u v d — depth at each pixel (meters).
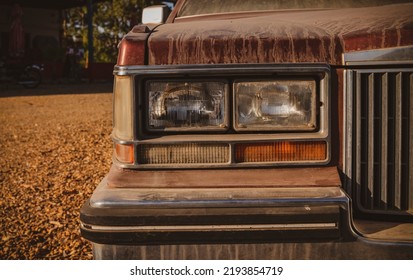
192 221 1.90
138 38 2.09
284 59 2.04
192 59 2.05
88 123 9.12
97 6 41.53
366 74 2.04
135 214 1.91
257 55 2.04
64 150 6.80
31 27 27.34
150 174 2.06
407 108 2.04
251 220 1.90
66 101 13.64
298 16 2.61
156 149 2.05
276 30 2.13
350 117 2.04
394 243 1.90
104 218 1.92
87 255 3.37
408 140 2.05
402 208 2.08
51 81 23.59
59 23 28.91
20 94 16.34
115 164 2.11
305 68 2.02
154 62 2.06
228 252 1.94
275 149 2.04
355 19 2.24
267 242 1.92
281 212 1.89
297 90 2.05
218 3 3.14
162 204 1.93
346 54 2.03
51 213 4.23
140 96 2.06
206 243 1.92
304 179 2.04
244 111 2.06
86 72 25.66
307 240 1.92
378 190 2.09
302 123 2.06
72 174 5.51
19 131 8.47
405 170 2.07
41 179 5.34
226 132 2.07
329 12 2.65
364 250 1.92
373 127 2.05
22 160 6.30
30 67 19.14
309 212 1.89
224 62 2.04
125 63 2.06
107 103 12.93
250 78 2.05
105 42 42.53
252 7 3.06
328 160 2.04
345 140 2.05
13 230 3.85
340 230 1.91
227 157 2.05
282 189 2.01
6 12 26.17
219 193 1.98
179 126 2.07
